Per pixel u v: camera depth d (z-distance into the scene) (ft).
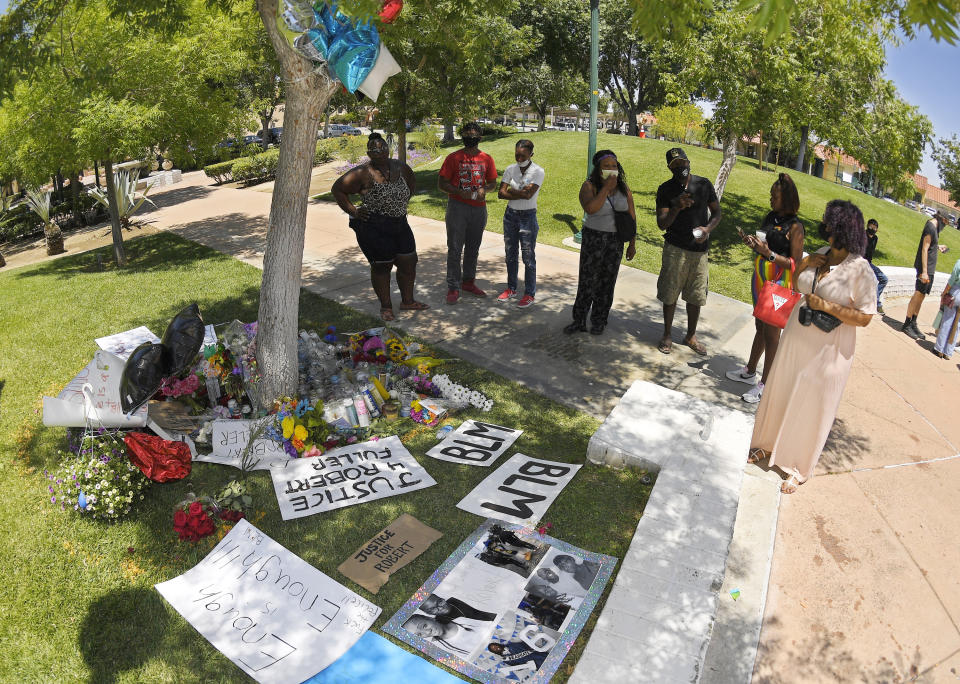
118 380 13.53
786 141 43.80
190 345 14.88
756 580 11.50
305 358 18.03
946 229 63.46
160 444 13.39
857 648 10.30
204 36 33.22
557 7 97.71
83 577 11.30
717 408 15.56
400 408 16.72
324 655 9.72
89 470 12.61
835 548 12.50
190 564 11.62
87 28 29.78
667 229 19.63
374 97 14.06
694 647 9.35
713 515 12.00
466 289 25.58
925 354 23.82
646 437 14.40
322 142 82.84
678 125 109.60
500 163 55.06
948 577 11.87
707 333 22.59
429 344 20.88
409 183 21.42
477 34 23.27
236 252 34.42
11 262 45.80
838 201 12.89
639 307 25.04
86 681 9.41
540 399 17.62
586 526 12.44
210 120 34.58
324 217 41.22
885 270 33.68
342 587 10.96
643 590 10.36
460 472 14.24
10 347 21.12
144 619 10.45
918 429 17.35
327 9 12.59
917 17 7.04
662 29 10.61
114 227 34.30
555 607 10.49
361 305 24.26
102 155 31.22
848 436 16.75
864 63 28.04
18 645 9.96
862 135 30.63
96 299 26.11
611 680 8.83
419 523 12.56
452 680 9.28
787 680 9.71
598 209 19.56
